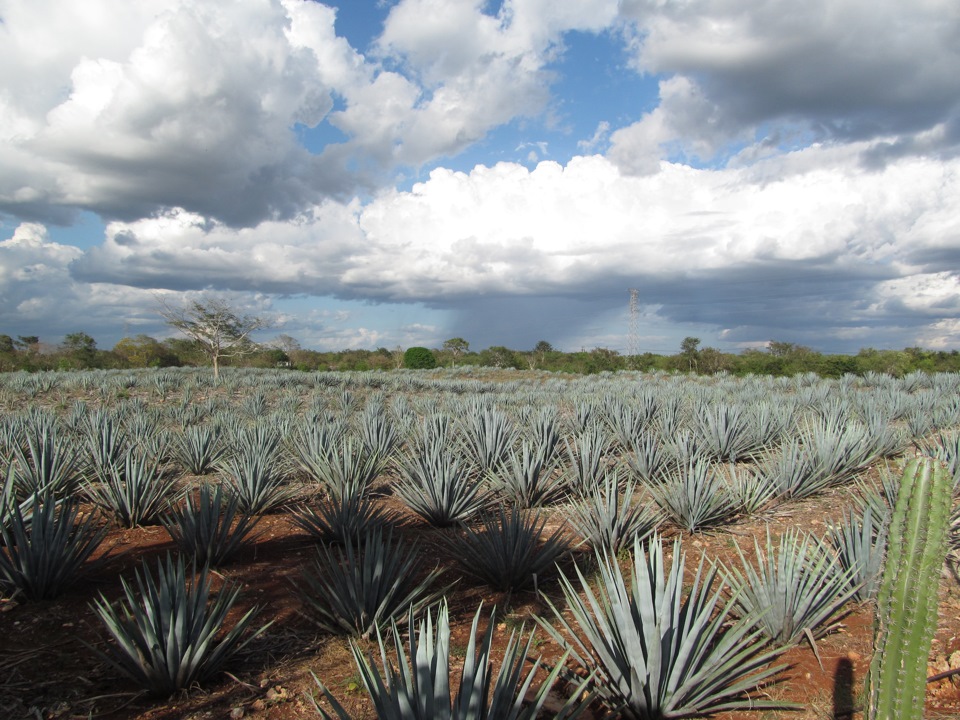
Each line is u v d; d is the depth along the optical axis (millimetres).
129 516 6621
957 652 3514
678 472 8406
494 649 3863
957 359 35812
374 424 11305
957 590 4484
